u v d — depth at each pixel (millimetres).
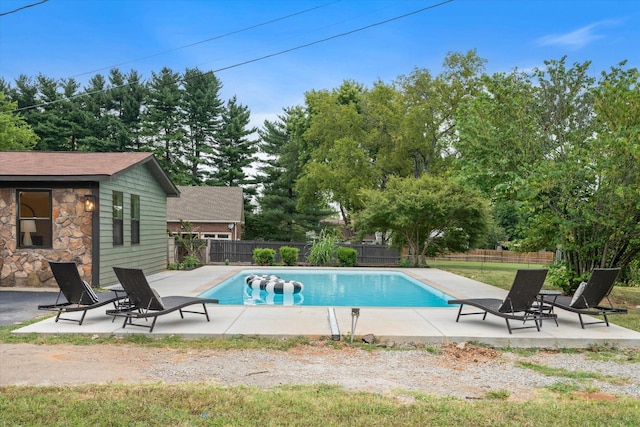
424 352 6422
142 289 7215
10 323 7840
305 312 8781
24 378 4949
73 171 12281
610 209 10836
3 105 38188
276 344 6613
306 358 6000
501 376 5363
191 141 46656
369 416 3879
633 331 7402
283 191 42000
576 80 12688
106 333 6938
